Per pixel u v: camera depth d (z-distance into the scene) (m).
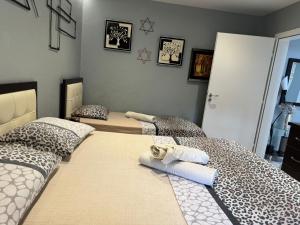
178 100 4.04
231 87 3.74
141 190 1.32
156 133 3.00
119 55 3.79
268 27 3.81
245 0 3.29
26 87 1.84
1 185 0.93
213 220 1.09
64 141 1.60
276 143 4.36
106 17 3.65
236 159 1.84
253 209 1.18
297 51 4.32
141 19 3.72
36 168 1.14
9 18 1.60
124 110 3.99
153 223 1.05
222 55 3.65
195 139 2.37
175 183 1.43
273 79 3.72
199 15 3.81
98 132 2.37
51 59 2.43
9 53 1.64
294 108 4.30
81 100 3.56
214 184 1.43
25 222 0.98
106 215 1.07
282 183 1.47
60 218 1.02
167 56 3.85
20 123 1.75
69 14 2.94
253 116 3.82
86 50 3.71
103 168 1.55
